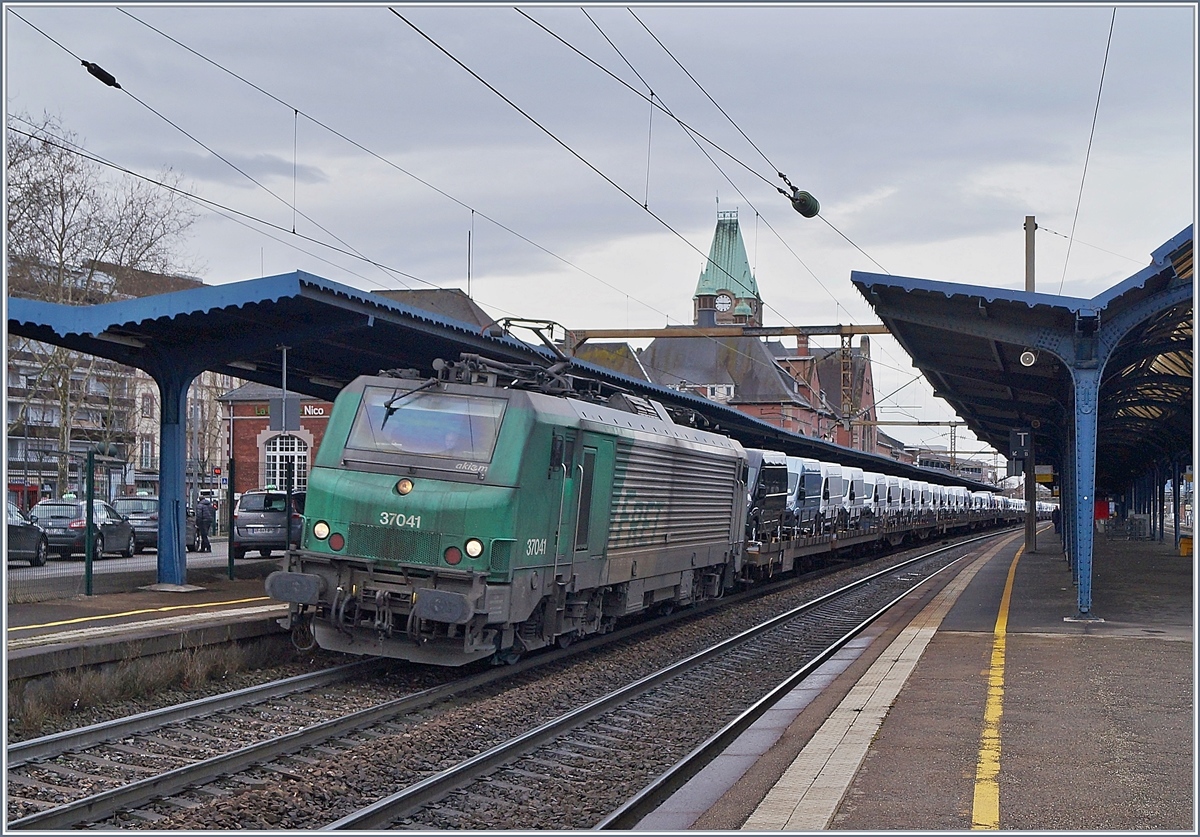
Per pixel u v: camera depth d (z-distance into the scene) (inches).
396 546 507.8
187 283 1745.8
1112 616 708.7
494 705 474.3
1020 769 325.1
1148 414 1389.0
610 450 609.0
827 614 893.8
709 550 816.9
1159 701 423.8
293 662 565.3
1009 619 696.4
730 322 3791.8
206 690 488.4
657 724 464.8
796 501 1230.9
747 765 353.1
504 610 505.7
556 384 591.5
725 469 847.1
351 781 348.8
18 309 603.8
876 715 402.0
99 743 378.9
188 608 611.2
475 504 502.6
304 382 910.4
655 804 336.2
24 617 557.3
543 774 372.2
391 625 502.9
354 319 641.0
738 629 800.9
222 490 2445.9
